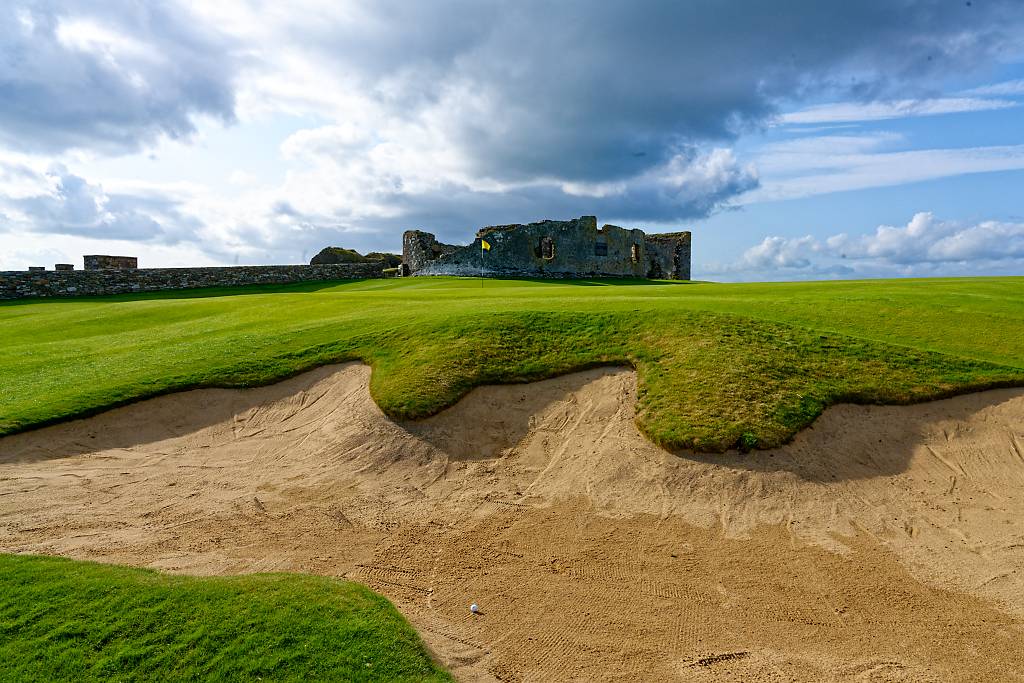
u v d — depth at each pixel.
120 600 8.11
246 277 61.34
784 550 11.21
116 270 55.59
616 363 17.39
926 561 10.83
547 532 11.98
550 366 17.44
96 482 13.85
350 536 11.83
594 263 61.16
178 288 58.41
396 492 13.65
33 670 6.75
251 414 17.17
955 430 14.44
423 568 10.74
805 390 15.28
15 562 9.22
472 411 16.22
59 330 28.31
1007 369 16.05
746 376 15.66
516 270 58.50
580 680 7.91
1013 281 32.91
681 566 10.79
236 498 13.30
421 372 17.17
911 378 15.83
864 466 13.51
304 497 13.41
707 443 13.66
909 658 8.45
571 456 14.55
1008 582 10.22
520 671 8.07
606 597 9.90
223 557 10.83
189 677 6.78
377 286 51.66
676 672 8.09
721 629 9.09
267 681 6.80
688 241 72.56
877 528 11.80
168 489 13.67
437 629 8.89
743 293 29.08
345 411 16.64
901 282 33.41
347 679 6.98
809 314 21.36
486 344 18.42
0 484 13.41
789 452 13.62
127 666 6.88
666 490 13.02
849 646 8.71
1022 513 12.07
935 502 12.52
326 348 19.70
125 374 18.59
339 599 8.55
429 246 63.34
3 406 16.45
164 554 10.84
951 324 19.72
